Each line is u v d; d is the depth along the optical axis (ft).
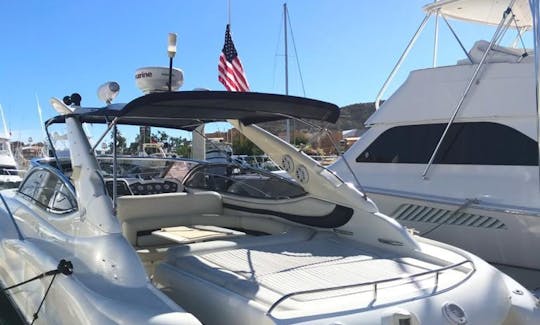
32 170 13.93
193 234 12.94
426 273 9.12
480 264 10.39
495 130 19.03
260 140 14.43
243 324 7.94
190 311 9.23
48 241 11.42
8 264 13.01
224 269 9.78
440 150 20.13
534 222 16.94
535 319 9.38
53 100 12.30
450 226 19.01
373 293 8.57
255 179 15.19
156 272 10.46
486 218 18.13
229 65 29.84
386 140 21.72
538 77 10.96
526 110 18.42
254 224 14.85
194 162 17.07
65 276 9.40
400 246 11.37
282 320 7.44
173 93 10.09
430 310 8.28
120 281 8.69
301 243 12.26
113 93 13.26
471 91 19.80
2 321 14.34
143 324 7.34
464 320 8.40
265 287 8.78
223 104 11.09
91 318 8.00
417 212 19.79
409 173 20.79
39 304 10.50
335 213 12.91
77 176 11.00
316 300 8.21
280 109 11.80
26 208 13.20
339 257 10.87
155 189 16.75
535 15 10.89
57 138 13.14
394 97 21.90
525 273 17.57
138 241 13.34
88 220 10.15
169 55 13.03
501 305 9.25
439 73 20.85
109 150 15.35
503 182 18.34
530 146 18.12
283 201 14.23
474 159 19.31
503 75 19.33
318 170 13.23
